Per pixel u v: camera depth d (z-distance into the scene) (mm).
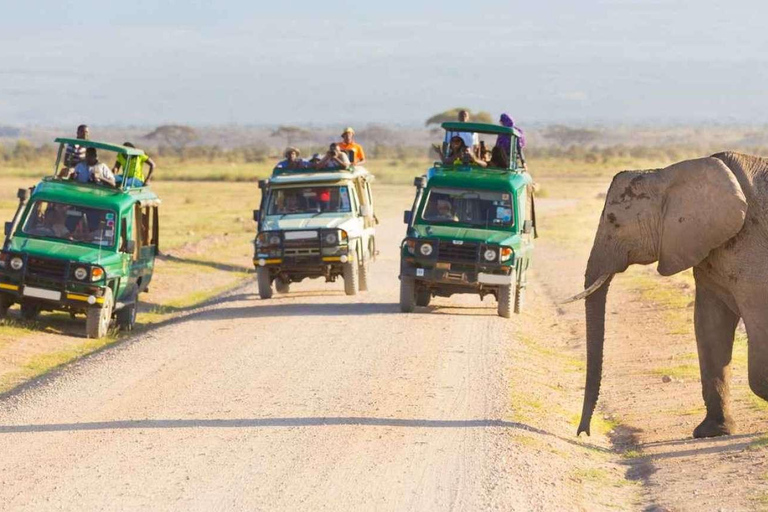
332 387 26328
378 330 35750
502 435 21562
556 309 44906
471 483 18234
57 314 40531
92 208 37594
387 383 26906
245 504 16969
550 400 26359
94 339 35906
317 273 45062
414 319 38594
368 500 17281
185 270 58125
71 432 21641
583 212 110250
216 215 101938
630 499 18344
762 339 21109
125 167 38969
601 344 22219
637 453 21641
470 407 24344
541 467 19547
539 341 36344
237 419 22844
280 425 22344
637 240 21531
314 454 20062
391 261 61312
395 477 18609
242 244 73125
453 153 43250
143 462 19375
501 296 40156
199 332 35156
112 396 25203
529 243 42969
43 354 32469
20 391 26641
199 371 28344
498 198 40906
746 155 21766
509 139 43250
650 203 21359
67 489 17656
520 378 28328
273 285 49125
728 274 21438
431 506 17000
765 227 21141
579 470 19984
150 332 36219
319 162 47156
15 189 133750
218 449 20344
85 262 35812
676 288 48062
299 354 31016
